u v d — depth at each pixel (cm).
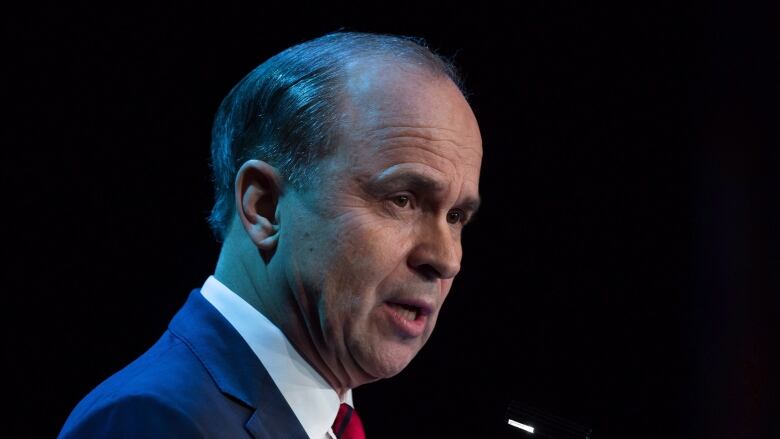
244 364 268
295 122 270
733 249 644
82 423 237
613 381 659
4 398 555
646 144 661
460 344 691
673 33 655
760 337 634
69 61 574
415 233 268
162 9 597
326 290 263
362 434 296
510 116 673
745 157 640
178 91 602
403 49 286
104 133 584
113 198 586
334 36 296
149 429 235
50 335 568
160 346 279
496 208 689
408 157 260
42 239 568
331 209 262
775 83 636
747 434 632
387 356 271
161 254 598
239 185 278
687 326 648
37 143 567
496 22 665
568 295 672
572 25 671
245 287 282
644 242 658
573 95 672
